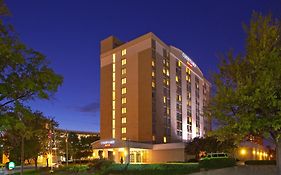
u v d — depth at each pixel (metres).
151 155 81.75
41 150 49.75
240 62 17.33
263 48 16.20
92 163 48.88
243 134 16.33
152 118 95.75
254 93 14.89
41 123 44.75
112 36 110.94
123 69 105.06
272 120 15.01
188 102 117.56
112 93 106.31
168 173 36.56
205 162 35.53
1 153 41.91
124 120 101.50
